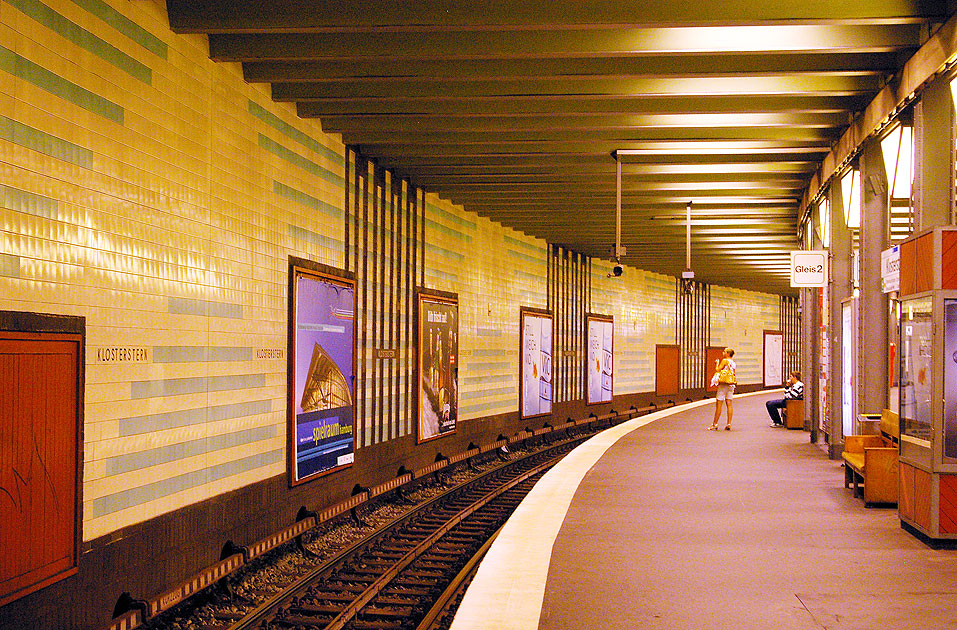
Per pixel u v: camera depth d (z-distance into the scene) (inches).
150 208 265.4
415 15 275.3
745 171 516.4
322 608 292.4
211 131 305.7
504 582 232.1
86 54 235.0
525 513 337.1
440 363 596.7
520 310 775.1
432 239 591.5
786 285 1393.9
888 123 358.0
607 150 460.4
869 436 396.8
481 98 354.3
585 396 945.5
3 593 197.8
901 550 271.1
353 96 356.8
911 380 294.0
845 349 511.2
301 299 379.2
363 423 465.4
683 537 291.7
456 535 439.2
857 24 279.6
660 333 1181.7
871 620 197.5
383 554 384.2
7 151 203.8
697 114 378.6
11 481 201.5
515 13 274.1
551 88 353.4
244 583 311.9
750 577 237.6
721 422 816.3
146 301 262.4
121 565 247.4
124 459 250.2
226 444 313.3
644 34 299.4
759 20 271.6
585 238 819.4
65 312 224.2
